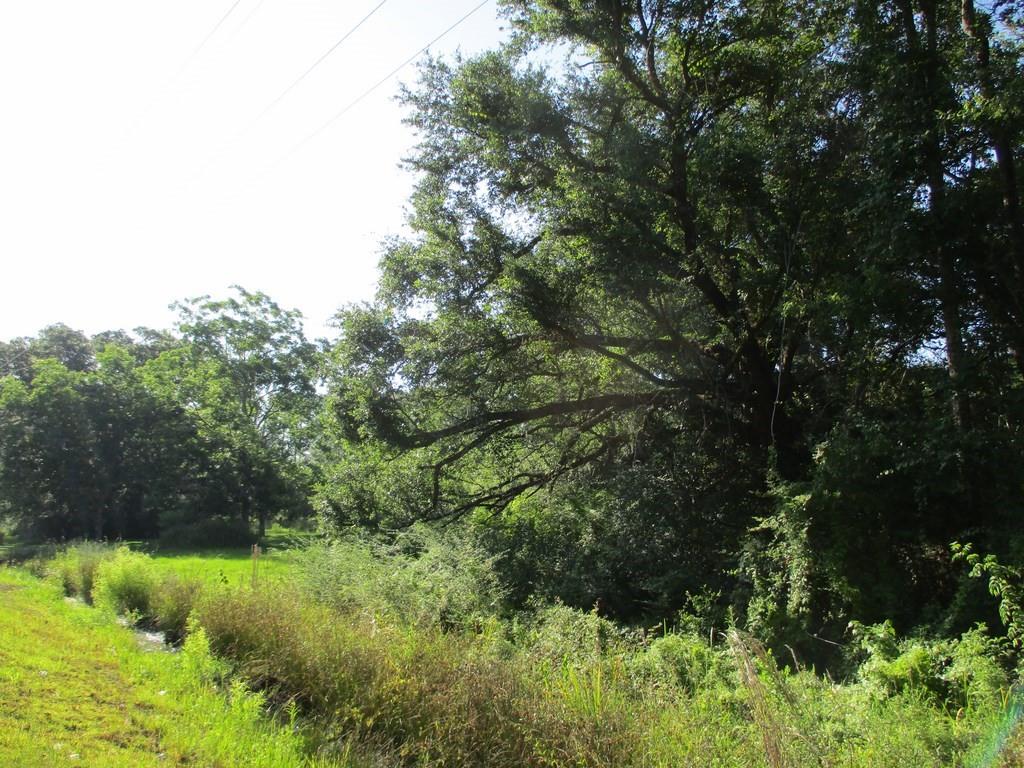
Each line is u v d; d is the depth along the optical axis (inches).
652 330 614.9
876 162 495.8
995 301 475.5
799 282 544.1
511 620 469.1
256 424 2070.6
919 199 465.1
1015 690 244.7
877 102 502.0
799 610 429.1
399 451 688.4
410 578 489.1
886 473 426.3
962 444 400.5
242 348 2060.8
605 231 566.6
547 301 590.2
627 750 211.8
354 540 663.8
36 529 1879.9
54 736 236.7
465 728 246.5
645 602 547.8
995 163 480.7
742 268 613.9
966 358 452.4
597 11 599.5
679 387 628.4
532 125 597.6
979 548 391.2
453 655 293.3
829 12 561.6
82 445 1824.6
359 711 277.9
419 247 671.8
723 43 601.6
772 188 554.9
